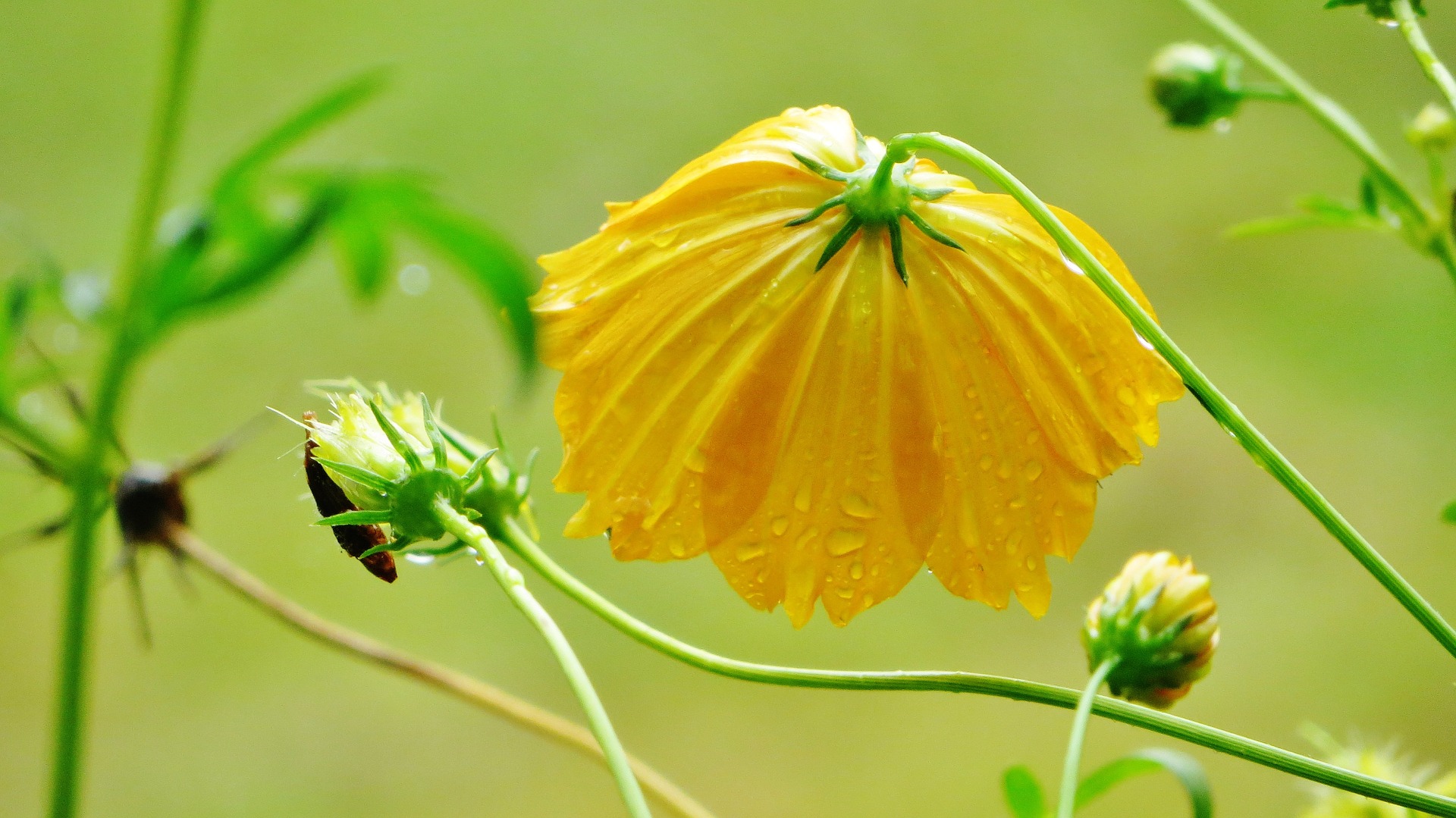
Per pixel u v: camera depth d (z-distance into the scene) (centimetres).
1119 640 50
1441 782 51
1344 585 98
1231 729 89
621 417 49
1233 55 54
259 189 47
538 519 101
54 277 48
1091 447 49
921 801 90
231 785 91
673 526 49
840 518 49
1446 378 107
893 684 48
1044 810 50
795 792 92
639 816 47
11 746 91
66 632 47
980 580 49
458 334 106
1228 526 104
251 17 107
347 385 50
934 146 49
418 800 93
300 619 51
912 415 49
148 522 50
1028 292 49
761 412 49
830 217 49
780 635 101
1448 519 50
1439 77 50
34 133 105
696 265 49
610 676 99
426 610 101
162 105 46
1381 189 52
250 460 99
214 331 101
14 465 49
